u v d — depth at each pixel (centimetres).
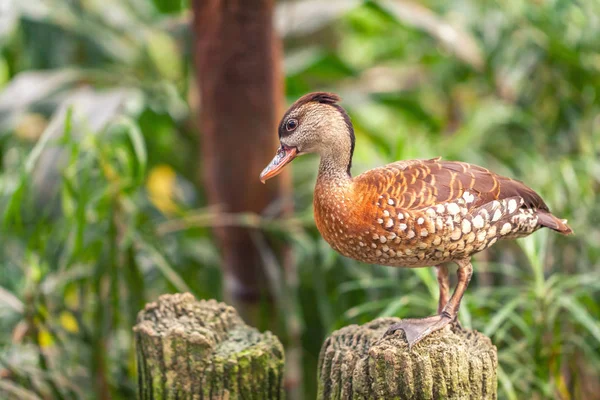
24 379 555
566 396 555
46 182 634
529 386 557
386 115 995
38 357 583
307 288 750
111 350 647
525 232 411
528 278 616
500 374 515
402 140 618
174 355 376
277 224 620
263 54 594
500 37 846
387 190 386
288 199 639
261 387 380
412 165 401
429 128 863
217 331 395
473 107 899
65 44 874
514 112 798
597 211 696
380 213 384
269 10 589
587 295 590
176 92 805
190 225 633
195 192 854
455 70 905
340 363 368
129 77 833
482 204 389
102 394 570
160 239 687
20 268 673
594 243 669
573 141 790
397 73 971
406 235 384
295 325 645
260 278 639
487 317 570
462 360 357
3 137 768
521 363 586
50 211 635
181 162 846
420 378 350
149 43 908
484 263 623
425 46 951
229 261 642
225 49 588
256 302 645
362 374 355
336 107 402
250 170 612
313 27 811
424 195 384
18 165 686
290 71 799
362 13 959
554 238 656
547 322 548
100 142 589
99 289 576
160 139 830
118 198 573
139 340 388
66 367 610
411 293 630
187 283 713
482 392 365
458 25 893
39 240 588
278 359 388
